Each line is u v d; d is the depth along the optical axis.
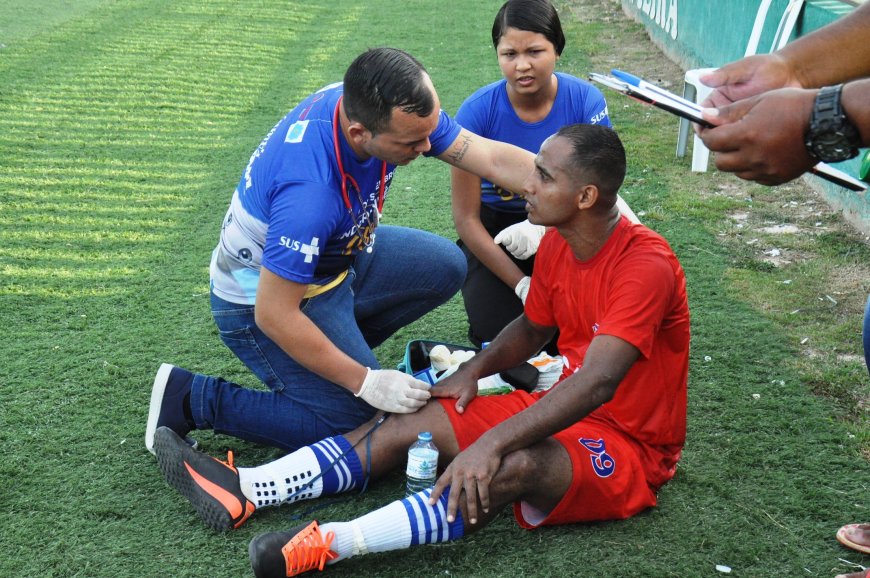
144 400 3.43
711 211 5.40
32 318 4.12
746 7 7.07
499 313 3.66
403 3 13.48
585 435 2.62
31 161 6.51
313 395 2.93
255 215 2.75
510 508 2.78
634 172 6.14
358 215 2.83
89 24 11.81
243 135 7.20
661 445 2.74
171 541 2.64
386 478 2.96
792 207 5.44
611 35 10.84
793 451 3.04
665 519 2.71
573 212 2.56
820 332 3.88
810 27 5.74
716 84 2.00
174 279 4.57
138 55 10.03
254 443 3.18
